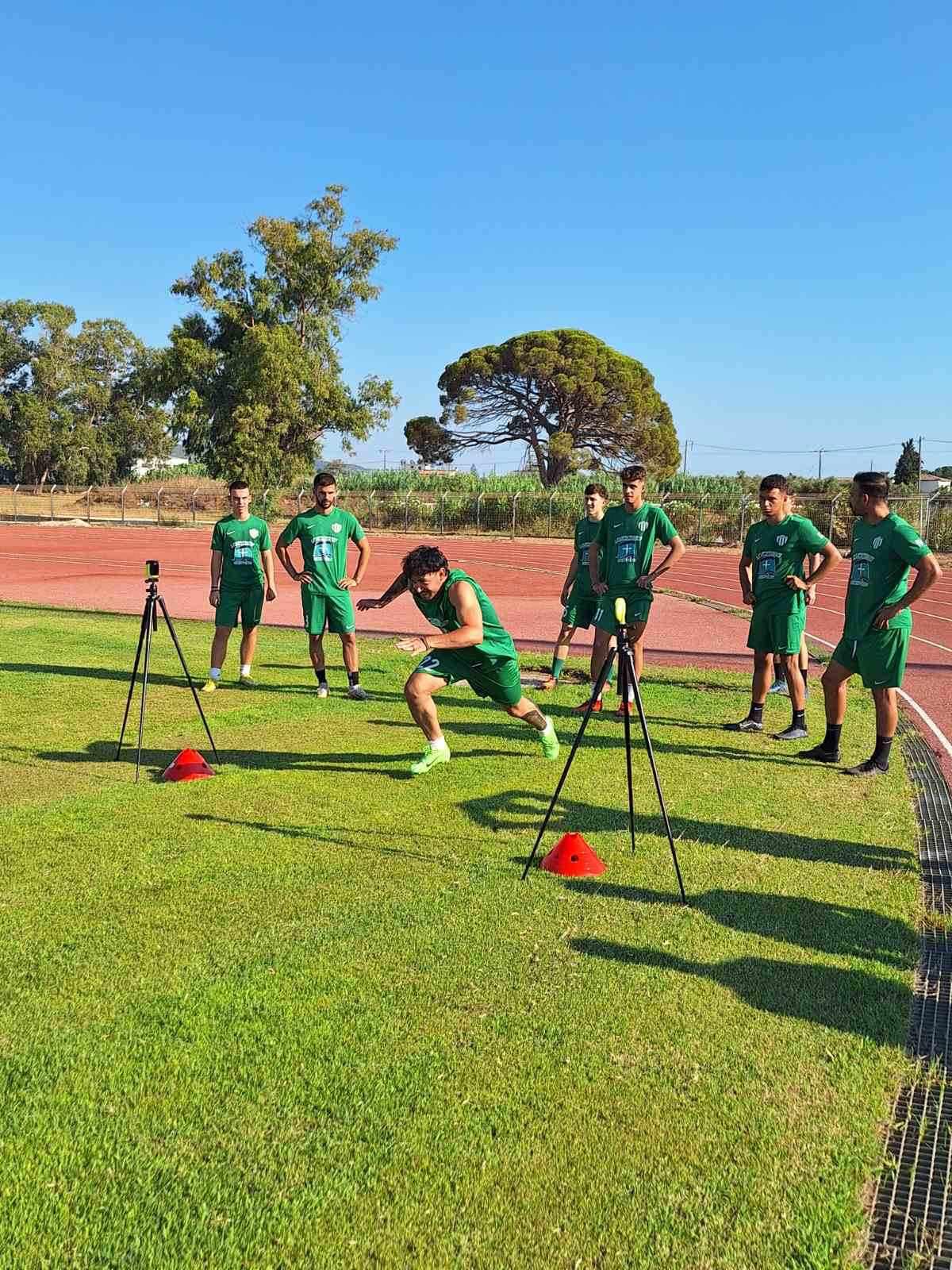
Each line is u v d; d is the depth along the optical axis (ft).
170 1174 8.14
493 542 129.08
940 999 11.57
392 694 28.91
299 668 32.76
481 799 18.61
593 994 11.26
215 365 162.09
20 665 31.24
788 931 13.11
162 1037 10.11
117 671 30.94
